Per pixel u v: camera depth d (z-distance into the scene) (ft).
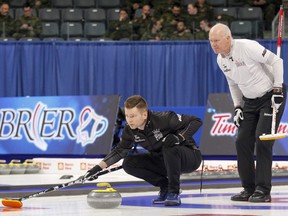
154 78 97.35
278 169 67.10
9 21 106.52
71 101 76.95
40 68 97.35
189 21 106.11
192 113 85.56
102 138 73.92
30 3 118.32
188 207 39.34
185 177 61.87
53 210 38.78
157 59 97.19
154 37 102.47
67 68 97.25
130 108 37.88
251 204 41.29
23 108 79.77
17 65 97.19
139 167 40.81
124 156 40.73
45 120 78.07
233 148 73.77
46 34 107.45
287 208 38.60
